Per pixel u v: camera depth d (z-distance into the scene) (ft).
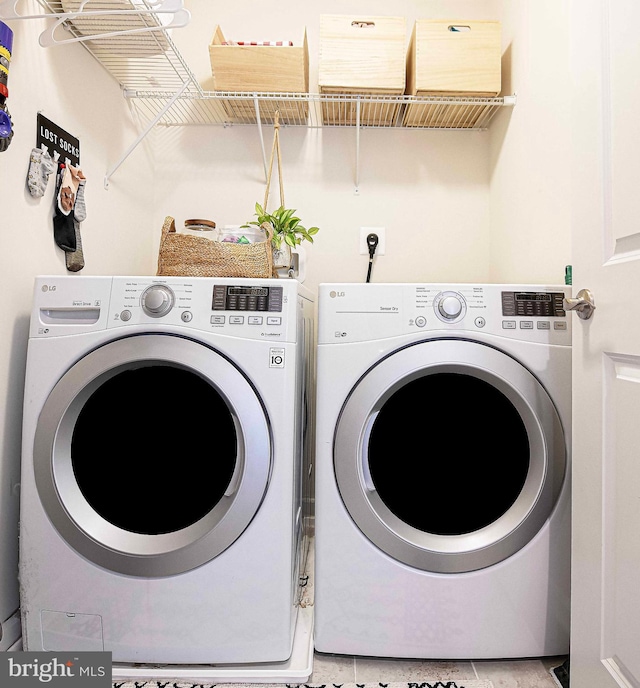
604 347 3.13
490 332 3.84
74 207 4.63
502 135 6.24
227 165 6.75
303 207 6.73
